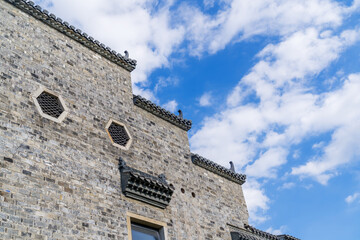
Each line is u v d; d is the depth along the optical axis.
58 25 21.25
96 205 17.44
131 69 24.80
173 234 20.41
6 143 15.63
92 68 22.02
